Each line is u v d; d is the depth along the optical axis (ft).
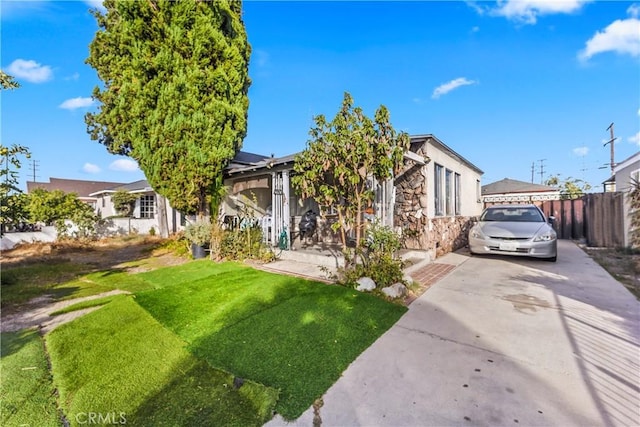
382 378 8.38
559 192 56.18
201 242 28.50
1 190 18.58
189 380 8.43
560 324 11.85
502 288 17.04
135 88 26.25
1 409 7.47
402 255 22.74
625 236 30.30
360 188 18.08
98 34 27.27
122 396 7.81
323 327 11.66
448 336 11.00
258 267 22.90
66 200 43.73
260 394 7.72
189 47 26.55
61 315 14.11
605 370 8.63
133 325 12.21
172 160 27.40
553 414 6.87
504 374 8.49
